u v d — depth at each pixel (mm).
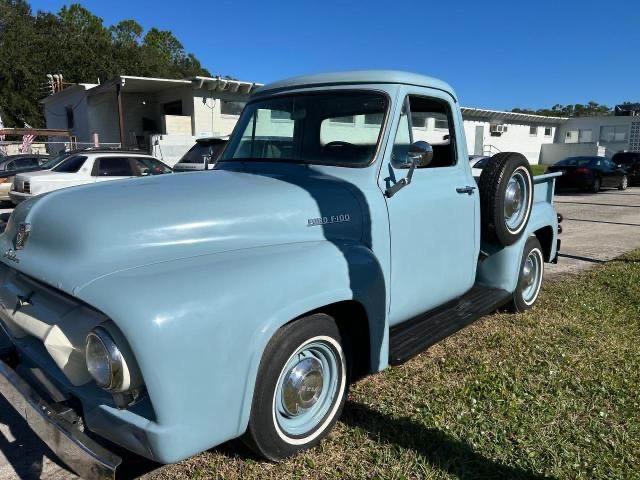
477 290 4750
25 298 2686
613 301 5859
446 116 3955
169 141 19078
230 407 2334
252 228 2762
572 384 3777
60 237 2568
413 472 2803
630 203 17250
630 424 3277
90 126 23500
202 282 2297
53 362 2623
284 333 2604
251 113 3992
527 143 37219
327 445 2990
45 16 54000
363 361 3186
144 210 2596
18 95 48281
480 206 4336
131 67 50094
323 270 2713
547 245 5852
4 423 3365
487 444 3057
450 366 4055
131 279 2258
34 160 16891
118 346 2113
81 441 2182
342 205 3107
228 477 2715
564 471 2826
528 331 4836
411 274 3564
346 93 3525
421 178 3658
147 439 2148
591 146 35875
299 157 3621
